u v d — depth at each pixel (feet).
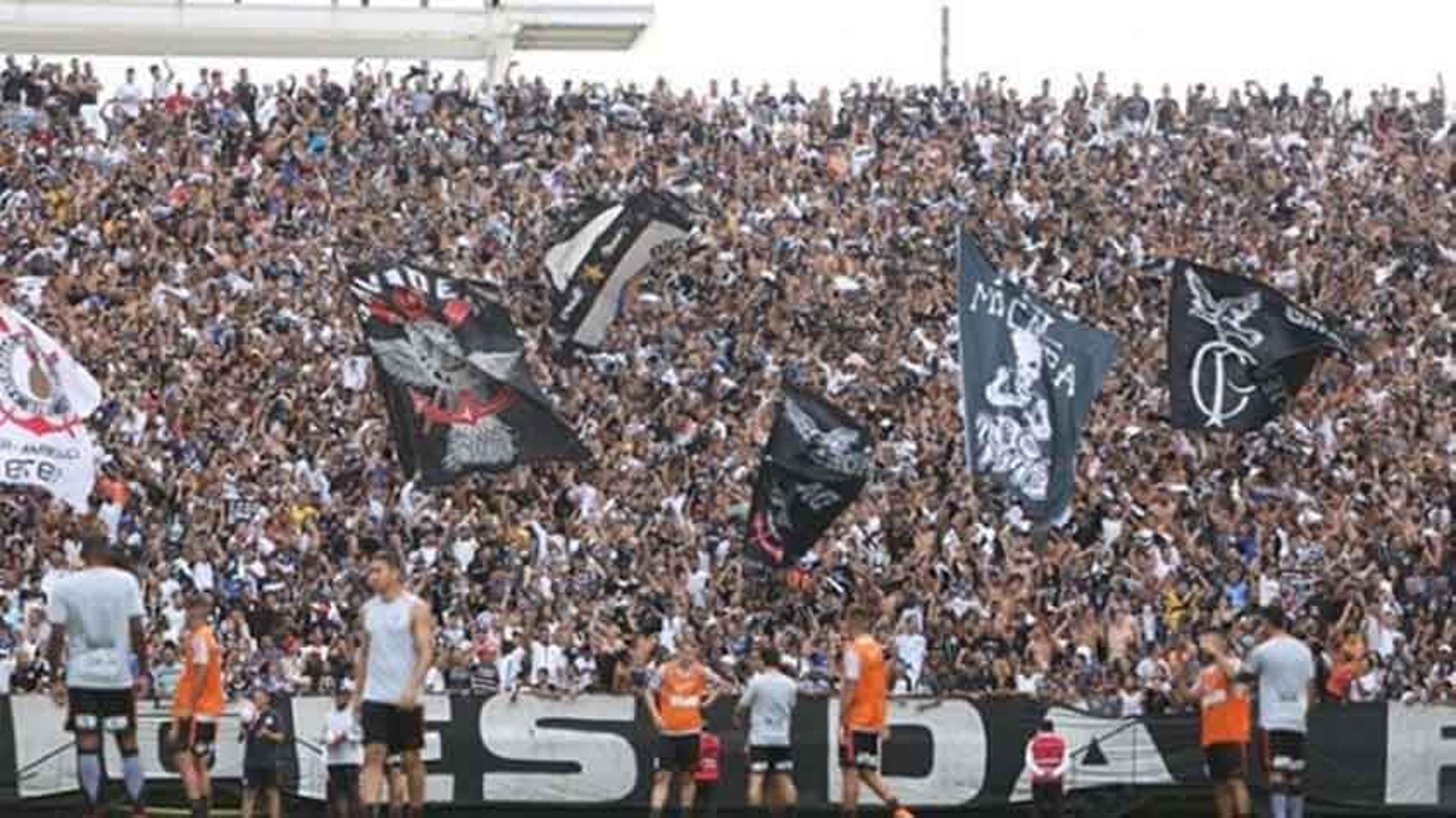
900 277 282.97
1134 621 203.51
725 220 293.23
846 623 167.02
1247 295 187.83
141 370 244.01
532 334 258.98
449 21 337.93
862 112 323.78
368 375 245.65
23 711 169.07
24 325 181.47
